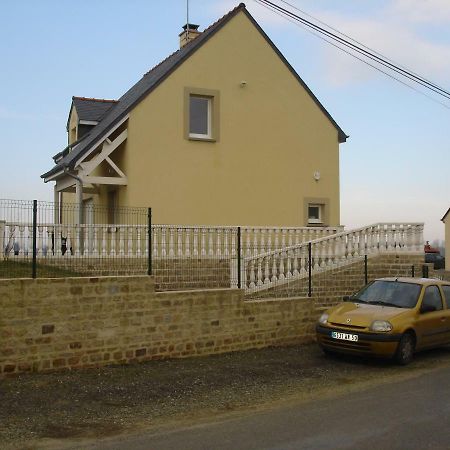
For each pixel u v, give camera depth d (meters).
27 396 8.82
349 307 12.27
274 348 12.98
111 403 8.57
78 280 10.48
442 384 9.73
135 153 17.33
